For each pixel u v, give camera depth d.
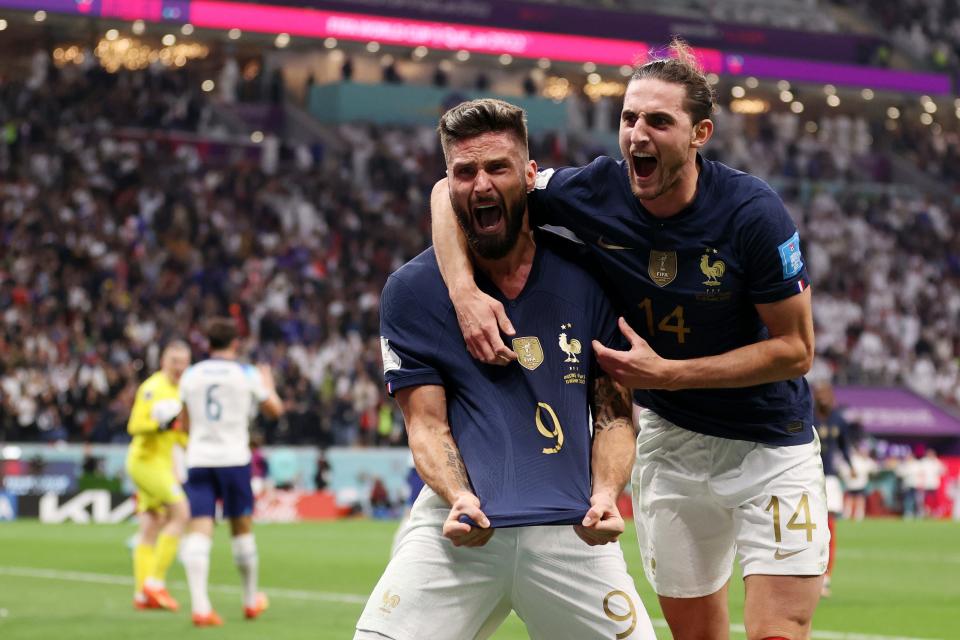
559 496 6.14
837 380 50.47
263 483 35.50
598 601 6.14
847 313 53.75
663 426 7.87
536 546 6.13
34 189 43.94
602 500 6.09
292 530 31.06
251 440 15.64
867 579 20.67
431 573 6.16
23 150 45.59
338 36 50.12
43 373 36.19
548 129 58.97
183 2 47.75
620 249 6.96
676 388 6.79
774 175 61.44
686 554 7.93
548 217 7.10
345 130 55.06
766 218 6.81
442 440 6.28
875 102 64.25
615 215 6.91
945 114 66.88
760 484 7.50
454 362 6.34
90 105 49.25
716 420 7.55
